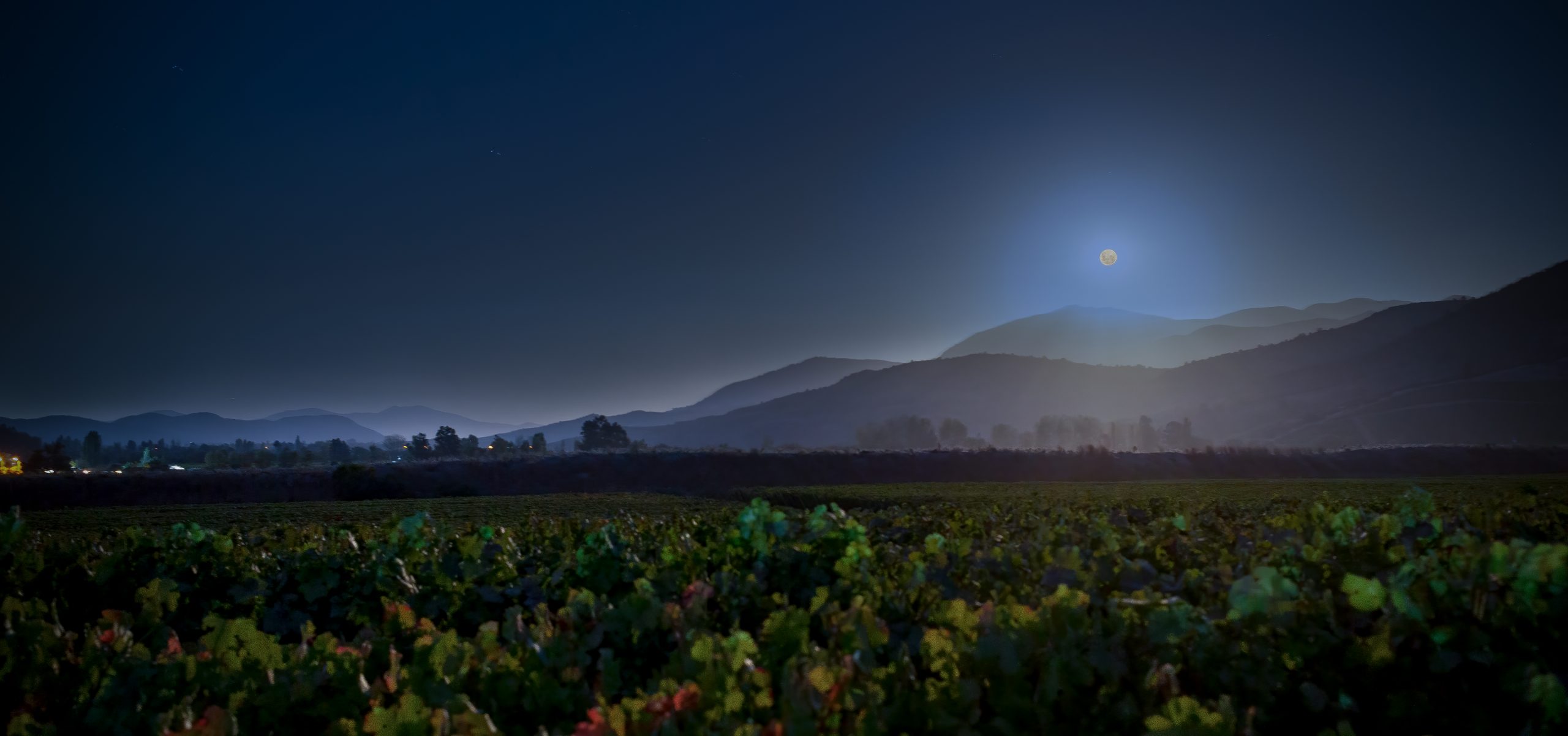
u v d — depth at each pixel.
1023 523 9.70
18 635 3.90
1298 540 5.92
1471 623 3.72
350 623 6.86
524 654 3.58
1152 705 3.06
